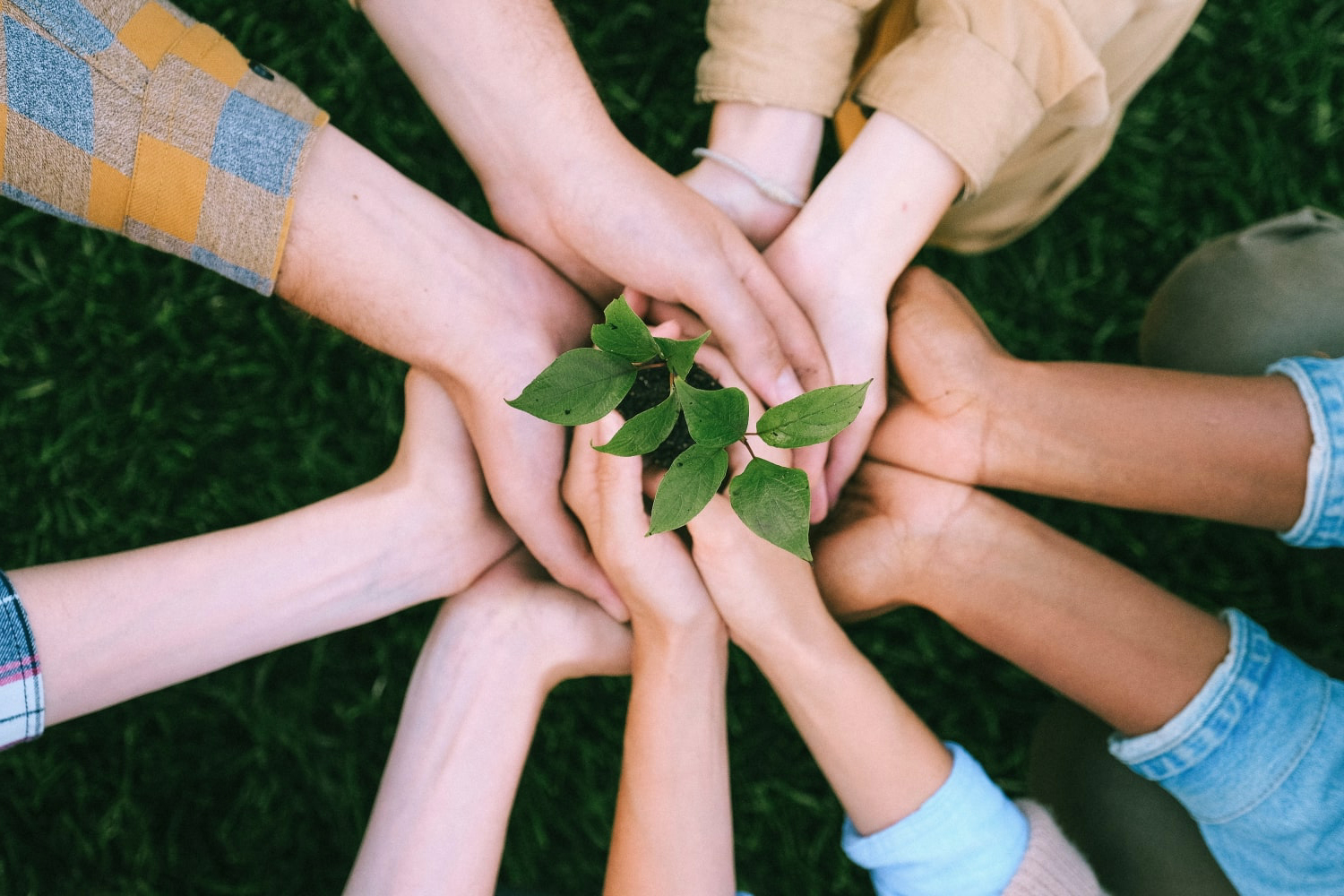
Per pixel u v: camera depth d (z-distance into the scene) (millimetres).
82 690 698
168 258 1006
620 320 579
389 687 1027
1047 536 780
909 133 771
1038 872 753
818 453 765
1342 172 1019
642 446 589
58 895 1019
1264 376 760
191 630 722
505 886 914
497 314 750
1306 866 738
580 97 748
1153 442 759
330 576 754
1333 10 1012
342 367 1019
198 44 689
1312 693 741
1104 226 1030
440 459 777
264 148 690
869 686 756
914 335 789
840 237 783
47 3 648
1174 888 806
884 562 790
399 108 1002
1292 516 761
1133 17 785
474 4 729
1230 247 831
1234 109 1020
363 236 724
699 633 749
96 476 1012
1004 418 777
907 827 749
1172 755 751
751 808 1028
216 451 1021
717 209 769
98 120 664
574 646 787
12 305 1005
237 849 1027
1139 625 758
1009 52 756
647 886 731
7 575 692
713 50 808
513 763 767
